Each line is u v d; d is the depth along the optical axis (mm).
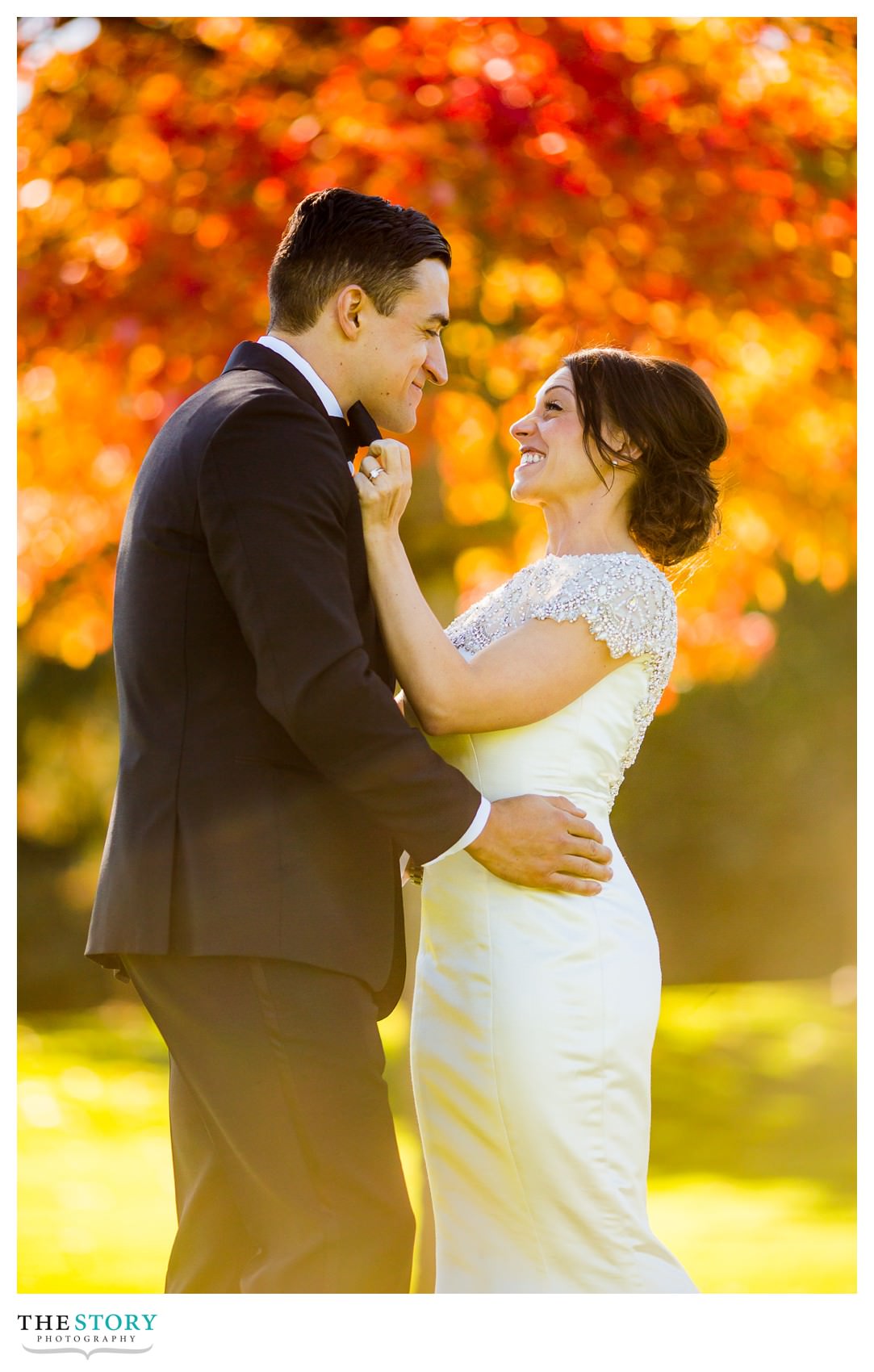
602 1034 3633
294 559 3113
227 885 3180
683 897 16438
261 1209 3236
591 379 3824
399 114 4719
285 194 4754
